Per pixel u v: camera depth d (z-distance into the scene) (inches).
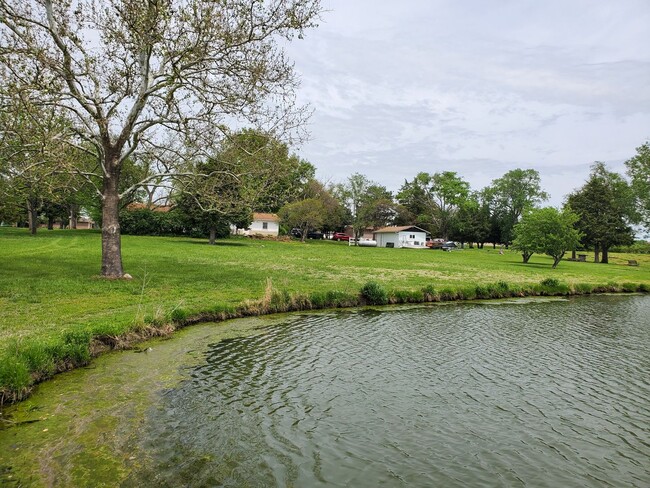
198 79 743.7
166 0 679.7
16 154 680.4
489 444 311.6
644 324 755.4
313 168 3656.5
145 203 2556.6
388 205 3848.4
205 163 897.5
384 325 661.9
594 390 425.4
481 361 504.1
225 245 2017.7
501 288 1019.9
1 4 639.8
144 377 399.5
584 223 2407.7
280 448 288.7
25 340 413.1
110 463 258.5
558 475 275.9
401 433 320.2
